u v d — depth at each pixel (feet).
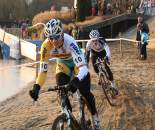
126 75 39.70
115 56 56.59
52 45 17.39
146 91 30.94
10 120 25.11
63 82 18.01
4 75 46.85
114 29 81.87
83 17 82.02
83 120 18.10
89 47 28.43
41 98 30.63
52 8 94.22
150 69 44.06
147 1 96.07
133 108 25.53
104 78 27.68
